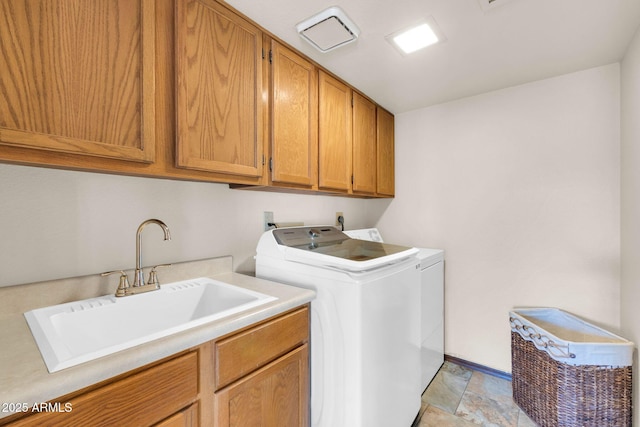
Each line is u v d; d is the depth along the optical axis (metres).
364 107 2.09
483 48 1.51
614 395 1.39
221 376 0.88
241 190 1.66
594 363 1.40
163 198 1.33
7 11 0.67
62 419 0.58
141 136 0.90
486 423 1.62
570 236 1.81
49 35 0.73
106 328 1.01
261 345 1.00
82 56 0.78
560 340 1.47
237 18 1.19
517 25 1.32
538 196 1.91
